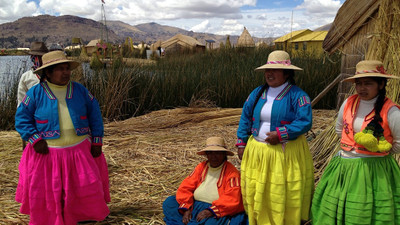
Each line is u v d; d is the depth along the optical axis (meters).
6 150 4.89
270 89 2.59
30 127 2.64
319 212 2.40
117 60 8.20
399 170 2.23
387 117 2.14
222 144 2.90
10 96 6.59
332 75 7.78
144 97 7.54
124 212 3.20
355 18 4.16
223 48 16.03
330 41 4.60
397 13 3.03
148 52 24.72
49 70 2.64
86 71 7.57
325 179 2.41
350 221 2.20
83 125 2.76
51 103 2.65
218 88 8.14
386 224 2.14
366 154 2.22
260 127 2.57
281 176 2.44
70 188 2.67
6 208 3.26
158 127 6.21
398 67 3.01
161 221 3.03
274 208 2.47
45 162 2.64
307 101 2.42
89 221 3.02
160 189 3.72
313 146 4.12
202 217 2.75
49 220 2.69
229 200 2.75
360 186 2.18
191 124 6.46
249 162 2.60
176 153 4.86
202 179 2.96
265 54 11.78
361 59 4.23
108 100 7.12
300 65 8.43
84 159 2.73
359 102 2.29
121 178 4.02
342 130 2.42
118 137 5.70
